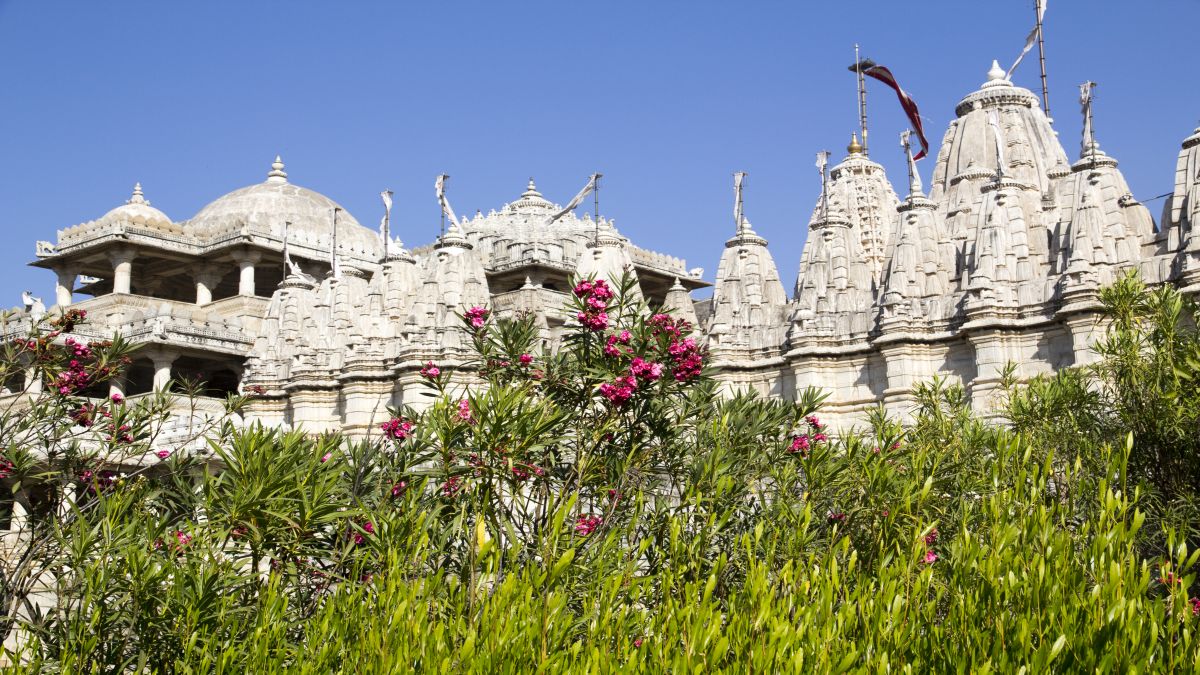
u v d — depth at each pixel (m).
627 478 19.91
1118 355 24.31
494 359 21.23
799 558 16.22
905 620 13.69
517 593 14.23
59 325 23.75
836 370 45.00
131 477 21.48
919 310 42.69
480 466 18.22
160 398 22.84
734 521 20.03
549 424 18.33
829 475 19.73
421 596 14.91
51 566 18.80
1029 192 46.06
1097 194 39.22
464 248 54.34
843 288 45.88
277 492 17.56
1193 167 38.50
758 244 50.03
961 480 21.31
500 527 19.23
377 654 13.96
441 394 20.78
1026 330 40.03
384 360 53.47
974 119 53.84
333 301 61.12
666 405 20.69
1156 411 22.92
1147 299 24.98
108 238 74.88
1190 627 12.91
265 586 17.27
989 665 12.36
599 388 19.98
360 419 53.44
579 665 13.29
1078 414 24.72
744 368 47.44
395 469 20.67
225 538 17.25
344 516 18.00
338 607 15.28
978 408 39.75
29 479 20.97
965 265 43.94
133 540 17.39
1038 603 13.14
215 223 83.12
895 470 20.23
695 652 13.04
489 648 13.49
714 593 17.66
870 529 18.44
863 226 53.97
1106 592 12.98
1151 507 21.67
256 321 73.88
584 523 18.55
